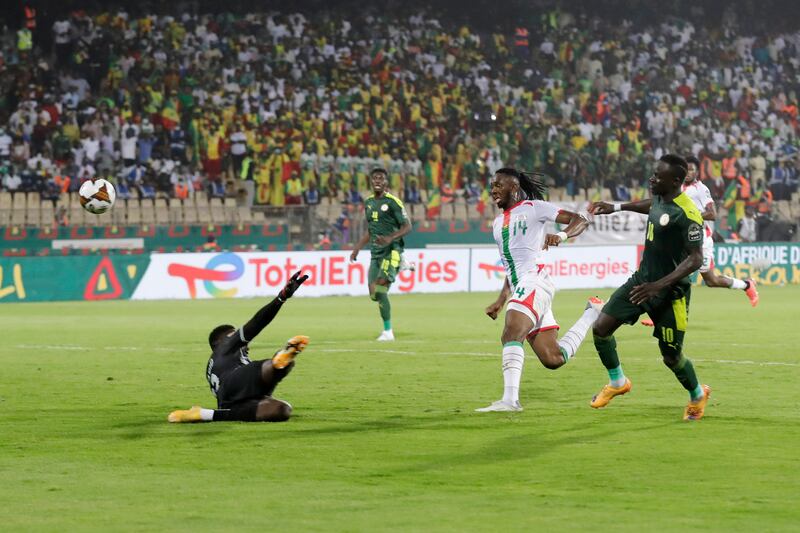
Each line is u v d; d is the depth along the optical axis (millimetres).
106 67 92750
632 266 83688
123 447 19578
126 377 31016
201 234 79375
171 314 57688
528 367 32812
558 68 108750
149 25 96875
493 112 100812
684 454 18688
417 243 83250
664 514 14445
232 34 100312
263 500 15398
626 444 19641
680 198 21797
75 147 85500
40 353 38094
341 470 17469
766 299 69125
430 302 67188
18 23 95375
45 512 14734
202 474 17219
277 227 80938
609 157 98125
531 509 14773
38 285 69125
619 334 45094
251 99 93562
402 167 91312
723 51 114750
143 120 87438
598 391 27406
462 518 14266
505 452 18906
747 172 101062
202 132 88250
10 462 18297
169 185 85688
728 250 84438
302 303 66688
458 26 110438
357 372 31984
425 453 18844
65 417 23234
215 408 24625
